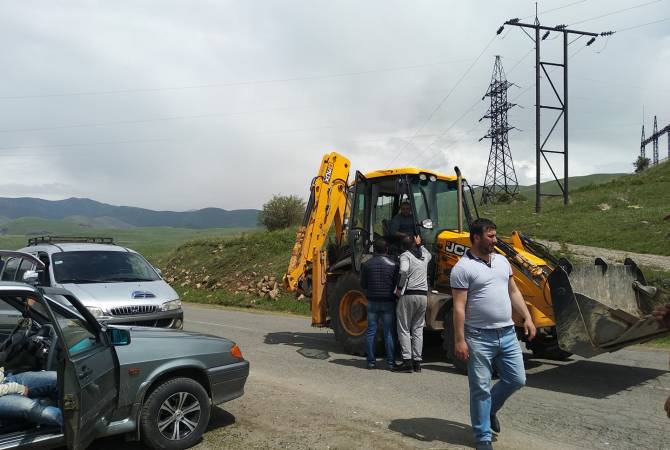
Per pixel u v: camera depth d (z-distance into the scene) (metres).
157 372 4.81
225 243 28.45
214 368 5.23
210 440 5.11
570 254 17.53
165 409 4.84
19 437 3.95
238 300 19.64
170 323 9.12
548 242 20.34
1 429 4.06
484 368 4.58
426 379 7.54
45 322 5.11
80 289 8.73
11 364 4.91
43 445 4.00
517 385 4.68
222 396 5.31
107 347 4.53
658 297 7.61
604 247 18.73
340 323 9.55
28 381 4.50
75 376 3.84
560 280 6.61
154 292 9.19
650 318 6.37
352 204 9.95
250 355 9.35
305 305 17.17
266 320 14.70
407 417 5.77
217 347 5.34
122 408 4.59
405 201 8.95
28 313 5.06
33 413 4.11
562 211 27.95
